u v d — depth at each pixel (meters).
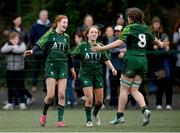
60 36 30.14
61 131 27.78
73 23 48.22
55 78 30.09
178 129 28.47
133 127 29.50
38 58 43.00
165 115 36.66
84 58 30.22
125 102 29.83
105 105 42.66
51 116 36.47
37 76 43.41
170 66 41.25
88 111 30.28
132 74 29.19
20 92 41.88
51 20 49.03
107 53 30.55
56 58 30.02
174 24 50.53
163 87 40.81
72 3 48.78
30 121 33.56
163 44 29.88
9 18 53.12
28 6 51.91
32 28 42.50
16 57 41.69
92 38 30.23
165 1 50.84
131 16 29.41
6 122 33.03
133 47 29.11
